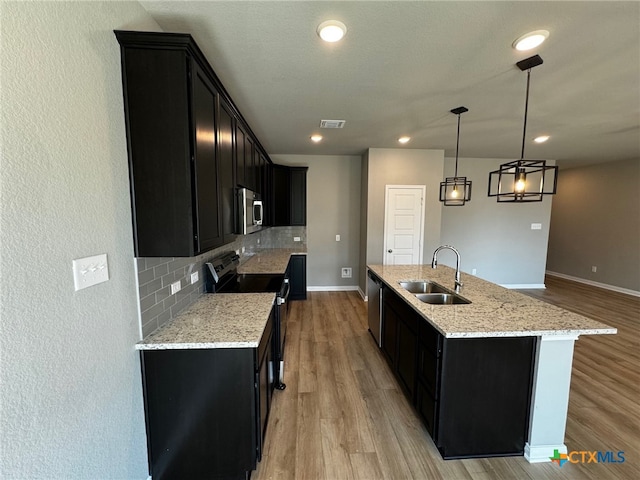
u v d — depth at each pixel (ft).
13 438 2.68
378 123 10.71
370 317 11.28
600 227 19.17
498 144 14.15
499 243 18.70
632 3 4.53
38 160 2.92
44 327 3.00
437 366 5.59
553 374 5.49
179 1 4.52
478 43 5.68
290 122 10.59
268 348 6.28
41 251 2.96
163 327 5.32
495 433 5.64
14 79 2.67
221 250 9.23
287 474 5.28
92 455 3.68
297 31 5.30
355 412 6.91
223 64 6.48
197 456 4.99
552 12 4.77
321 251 17.47
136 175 4.47
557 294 17.49
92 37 3.67
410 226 15.52
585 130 11.67
